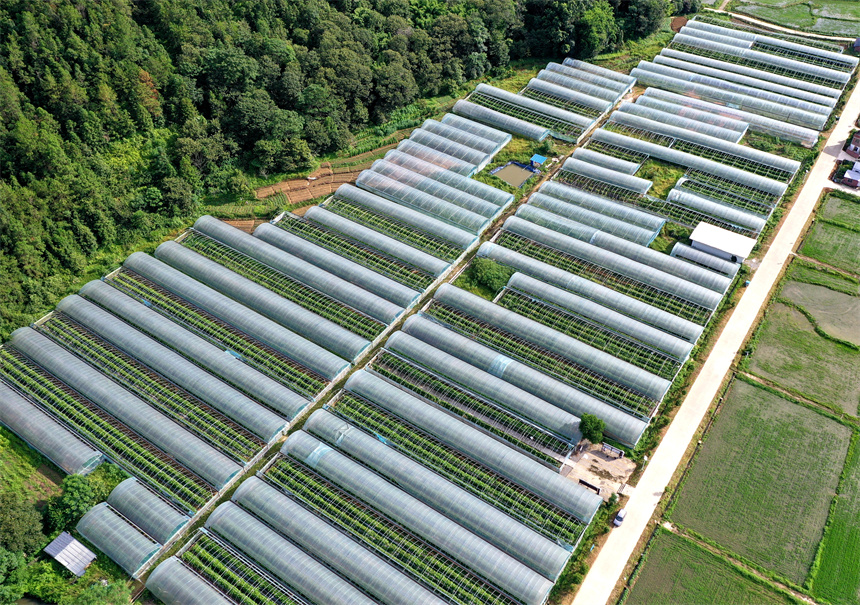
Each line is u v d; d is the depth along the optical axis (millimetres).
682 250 168500
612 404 138000
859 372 142250
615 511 120125
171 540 118125
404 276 166750
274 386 141375
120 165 184500
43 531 118438
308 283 165625
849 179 187500
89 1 189125
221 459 128125
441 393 140625
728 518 118562
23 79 176125
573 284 160750
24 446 133125
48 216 166625
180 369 144125
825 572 110812
